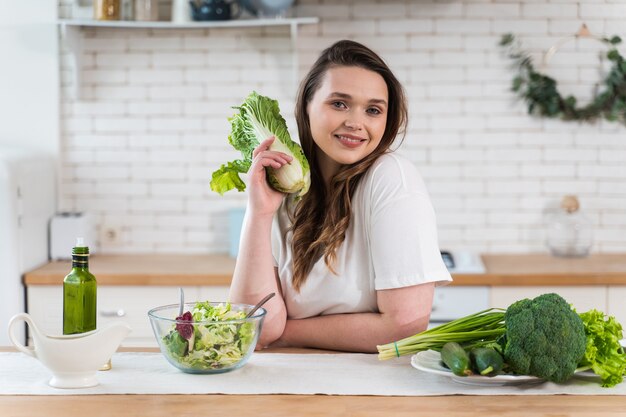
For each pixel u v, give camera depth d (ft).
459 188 14.80
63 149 14.85
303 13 14.53
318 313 7.85
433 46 14.60
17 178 12.85
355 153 7.39
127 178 14.89
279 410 5.77
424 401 5.96
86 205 14.90
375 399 6.02
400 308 7.26
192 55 14.69
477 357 6.19
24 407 5.85
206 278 12.84
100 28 14.65
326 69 7.46
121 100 14.76
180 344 6.53
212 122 14.80
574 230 14.33
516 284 12.76
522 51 14.56
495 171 14.78
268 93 14.70
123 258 14.42
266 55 14.65
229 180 7.36
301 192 7.22
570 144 14.74
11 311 12.84
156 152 14.85
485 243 14.85
